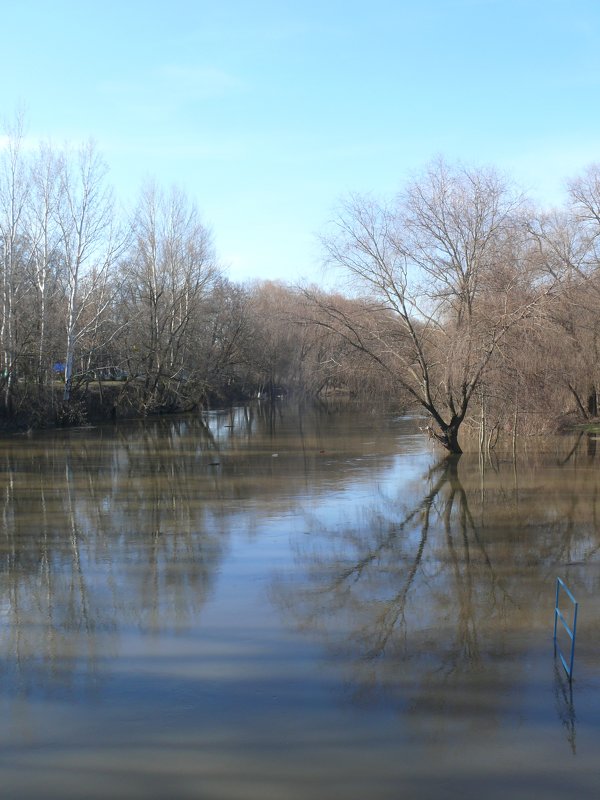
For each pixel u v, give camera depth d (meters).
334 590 13.44
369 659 10.43
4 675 9.96
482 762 7.89
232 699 9.23
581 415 38.62
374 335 28.36
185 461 29.80
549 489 22.86
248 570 14.68
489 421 30.44
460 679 9.80
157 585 13.74
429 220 29.34
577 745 8.20
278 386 75.31
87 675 9.94
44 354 42.00
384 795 7.33
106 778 7.60
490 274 28.53
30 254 42.59
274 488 23.47
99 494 22.53
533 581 13.98
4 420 41.16
